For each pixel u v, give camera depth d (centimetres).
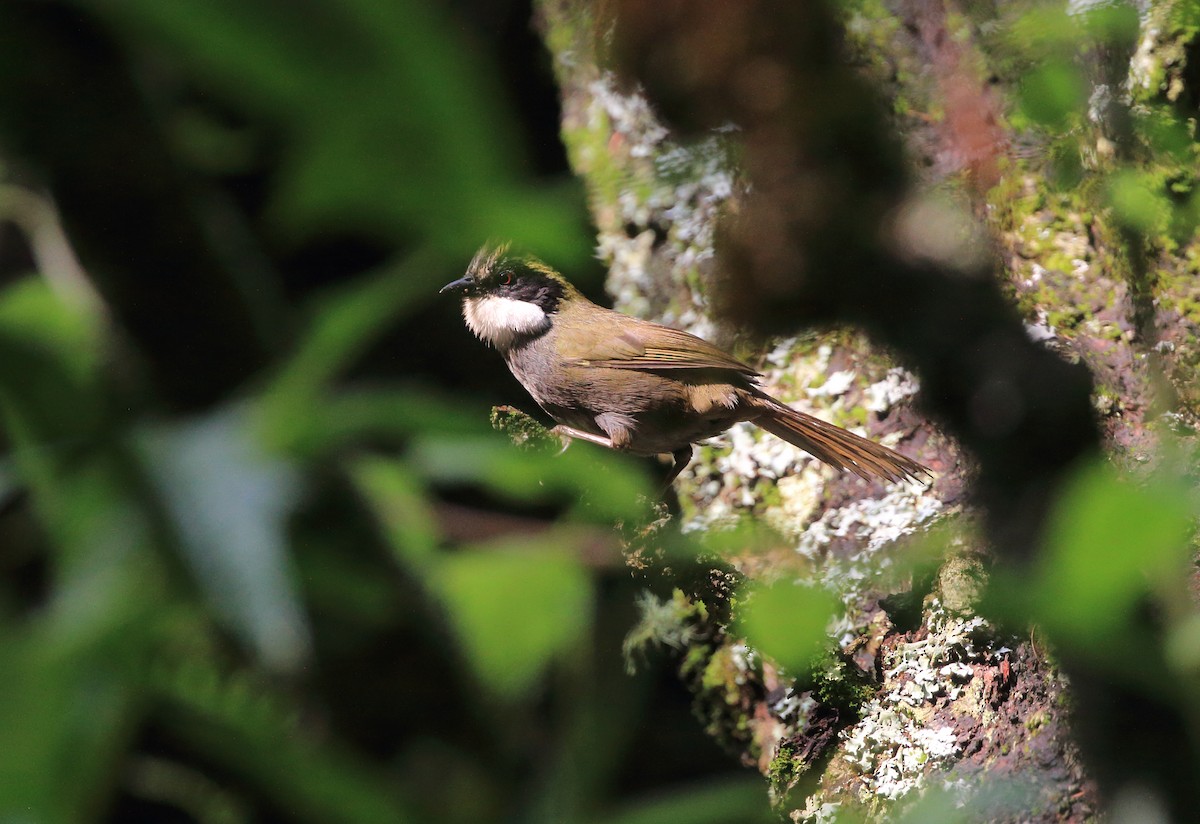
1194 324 218
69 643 102
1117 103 219
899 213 221
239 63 59
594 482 137
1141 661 105
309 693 217
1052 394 217
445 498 206
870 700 215
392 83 60
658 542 211
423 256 69
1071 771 210
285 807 128
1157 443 215
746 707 219
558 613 113
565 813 204
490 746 216
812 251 222
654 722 219
